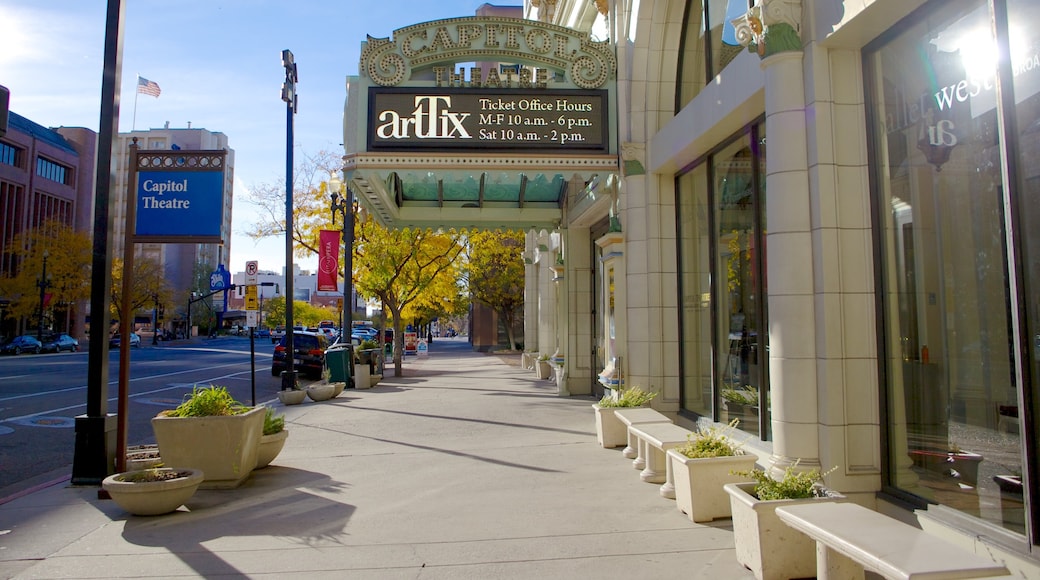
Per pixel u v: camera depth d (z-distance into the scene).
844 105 5.68
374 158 9.89
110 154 7.50
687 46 9.96
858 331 5.52
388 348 36.03
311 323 111.38
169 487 6.12
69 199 67.50
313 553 5.13
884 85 5.57
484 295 43.34
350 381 18.72
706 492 5.80
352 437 10.40
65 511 6.35
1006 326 4.41
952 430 4.83
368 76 10.00
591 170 10.20
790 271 5.70
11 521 6.04
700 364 9.34
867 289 5.55
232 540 5.46
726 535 5.43
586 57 10.34
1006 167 4.15
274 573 4.72
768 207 5.95
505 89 10.12
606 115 10.27
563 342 16.56
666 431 7.23
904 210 5.36
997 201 4.48
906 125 5.35
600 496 6.67
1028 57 4.10
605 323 11.09
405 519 6.00
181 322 95.75
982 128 4.62
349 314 19.47
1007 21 4.23
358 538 5.48
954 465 4.79
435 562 4.91
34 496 6.92
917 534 3.61
